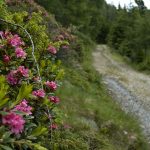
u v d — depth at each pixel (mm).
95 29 62625
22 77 4586
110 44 57500
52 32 17453
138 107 17891
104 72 28859
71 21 40969
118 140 10023
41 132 3721
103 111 12000
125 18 56406
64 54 18062
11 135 3529
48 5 35844
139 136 11289
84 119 10305
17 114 3225
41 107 4777
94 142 8703
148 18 41875
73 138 7844
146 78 29359
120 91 21359
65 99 11484
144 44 40188
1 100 3096
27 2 16984
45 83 5070
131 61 39156
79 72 19375
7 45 4820
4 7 7074
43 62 5613
